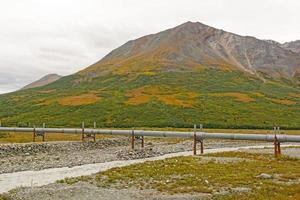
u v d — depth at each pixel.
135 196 26.08
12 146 57.69
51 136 84.75
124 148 67.38
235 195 25.44
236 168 36.16
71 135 88.50
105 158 52.78
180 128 131.25
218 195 25.73
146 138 91.75
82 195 26.55
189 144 79.25
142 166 38.34
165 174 33.56
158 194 26.53
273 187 27.59
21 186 31.02
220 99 199.62
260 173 33.25
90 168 43.34
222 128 143.88
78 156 54.84
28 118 166.75
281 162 40.75
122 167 38.25
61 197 26.09
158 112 163.75
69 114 168.00
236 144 82.31
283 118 170.88
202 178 31.27
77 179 32.41
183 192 26.89
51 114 171.50
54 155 55.72
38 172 40.44
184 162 40.84
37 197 26.12
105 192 27.30
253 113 174.75
